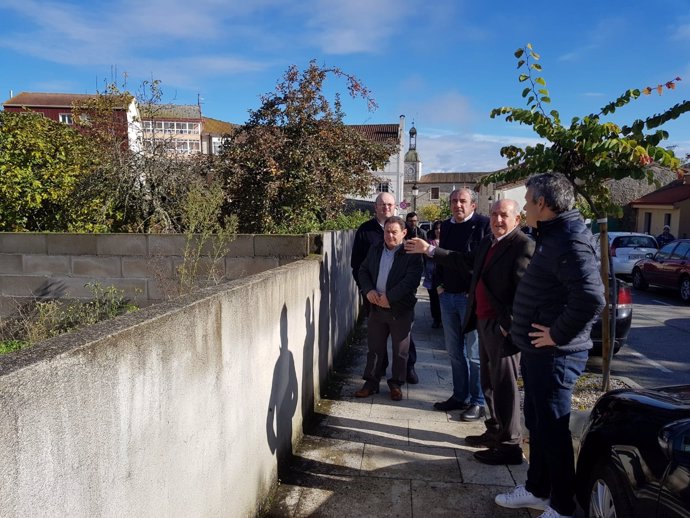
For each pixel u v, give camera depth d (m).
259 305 3.02
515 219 3.78
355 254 5.68
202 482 2.26
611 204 4.75
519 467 3.75
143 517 1.78
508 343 3.75
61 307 5.95
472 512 3.20
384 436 4.23
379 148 10.32
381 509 3.21
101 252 5.95
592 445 2.95
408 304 4.95
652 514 2.31
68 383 1.40
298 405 4.05
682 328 9.55
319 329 4.96
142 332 1.78
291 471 3.65
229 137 9.55
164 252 5.93
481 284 3.91
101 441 1.55
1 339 5.53
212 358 2.36
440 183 70.50
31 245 5.98
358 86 9.38
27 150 7.28
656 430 2.44
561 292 2.89
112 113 11.99
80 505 1.45
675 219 25.31
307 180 8.73
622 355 7.60
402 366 5.04
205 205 5.71
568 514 2.98
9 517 1.20
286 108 9.20
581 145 4.41
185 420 2.10
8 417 1.20
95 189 7.29
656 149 4.19
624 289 7.20
